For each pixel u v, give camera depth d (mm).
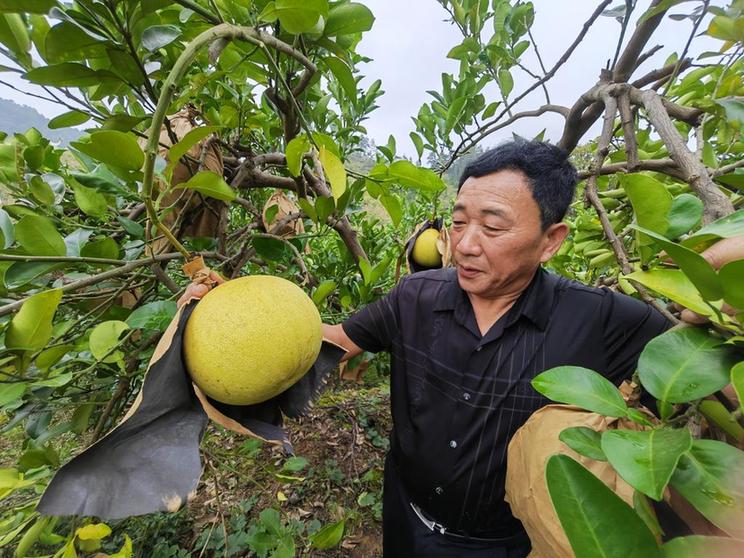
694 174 878
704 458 535
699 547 458
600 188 2568
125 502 679
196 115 1570
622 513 493
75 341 1399
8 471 1036
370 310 1647
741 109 1056
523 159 1117
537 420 983
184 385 816
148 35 919
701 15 1151
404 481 1659
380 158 2539
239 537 2438
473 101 2336
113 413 1521
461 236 1229
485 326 1396
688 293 717
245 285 861
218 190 869
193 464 750
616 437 547
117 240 1688
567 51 1709
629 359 1359
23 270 993
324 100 1953
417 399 1509
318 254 2588
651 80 1620
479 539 1521
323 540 1359
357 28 1196
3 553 1318
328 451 3275
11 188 1359
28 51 958
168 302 1113
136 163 796
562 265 2307
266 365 802
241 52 1283
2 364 955
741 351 635
